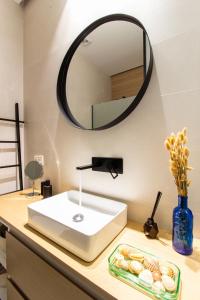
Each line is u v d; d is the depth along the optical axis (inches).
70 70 43.7
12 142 55.6
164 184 30.0
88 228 25.0
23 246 29.7
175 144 23.4
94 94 39.1
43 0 50.9
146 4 31.3
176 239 24.5
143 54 32.1
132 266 20.1
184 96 27.7
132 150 33.3
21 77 57.9
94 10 38.7
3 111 53.4
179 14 28.0
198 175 26.8
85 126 40.1
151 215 29.6
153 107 30.7
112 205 34.1
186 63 27.5
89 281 19.3
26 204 41.3
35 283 27.7
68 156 44.4
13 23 55.9
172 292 17.4
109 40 37.2
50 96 48.8
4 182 53.8
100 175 38.1
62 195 39.1
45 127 50.4
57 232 25.5
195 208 27.1
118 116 33.7
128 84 34.0
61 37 45.9
